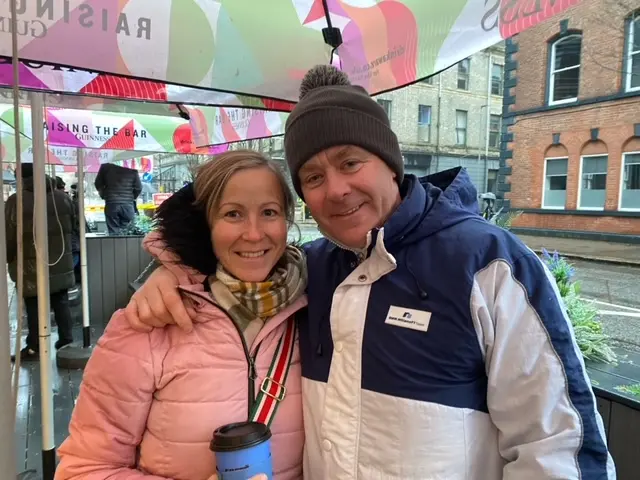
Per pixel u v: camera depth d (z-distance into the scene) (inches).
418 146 474.9
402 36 65.2
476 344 36.0
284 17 65.5
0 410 32.8
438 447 35.3
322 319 43.3
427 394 35.9
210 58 61.4
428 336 36.3
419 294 37.3
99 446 41.1
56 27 50.9
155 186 481.1
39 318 97.8
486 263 36.4
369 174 38.9
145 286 43.9
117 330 42.5
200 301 42.9
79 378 153.0
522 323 35.0
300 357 45.4
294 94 68.8
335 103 38.8
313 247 51.7
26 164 155.0
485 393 37.5
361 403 37.9
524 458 34.6
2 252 33.0
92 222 391.2
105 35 53.6
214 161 44.9
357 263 42.8
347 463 37.7
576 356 35.1
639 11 155.4
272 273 46.1
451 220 39.5
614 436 58.5
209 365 41.6
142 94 105.8
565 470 33.0
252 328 44.1
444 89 488.7
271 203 43.7
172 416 40.9
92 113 182.9
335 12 68.3
